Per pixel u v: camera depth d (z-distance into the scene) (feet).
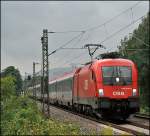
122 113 103.19
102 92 101.45
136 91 103.14
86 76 113.19
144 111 171.01
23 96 119.03
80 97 124.06
